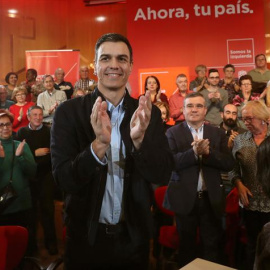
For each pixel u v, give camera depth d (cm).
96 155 116
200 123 251
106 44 128
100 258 134
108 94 133
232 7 584
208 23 589
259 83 566
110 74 128
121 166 132
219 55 588
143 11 599
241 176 243
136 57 602
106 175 129
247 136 238
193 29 591
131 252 135
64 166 122
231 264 267
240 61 584
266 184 112
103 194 128
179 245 245
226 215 273
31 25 798
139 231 132
